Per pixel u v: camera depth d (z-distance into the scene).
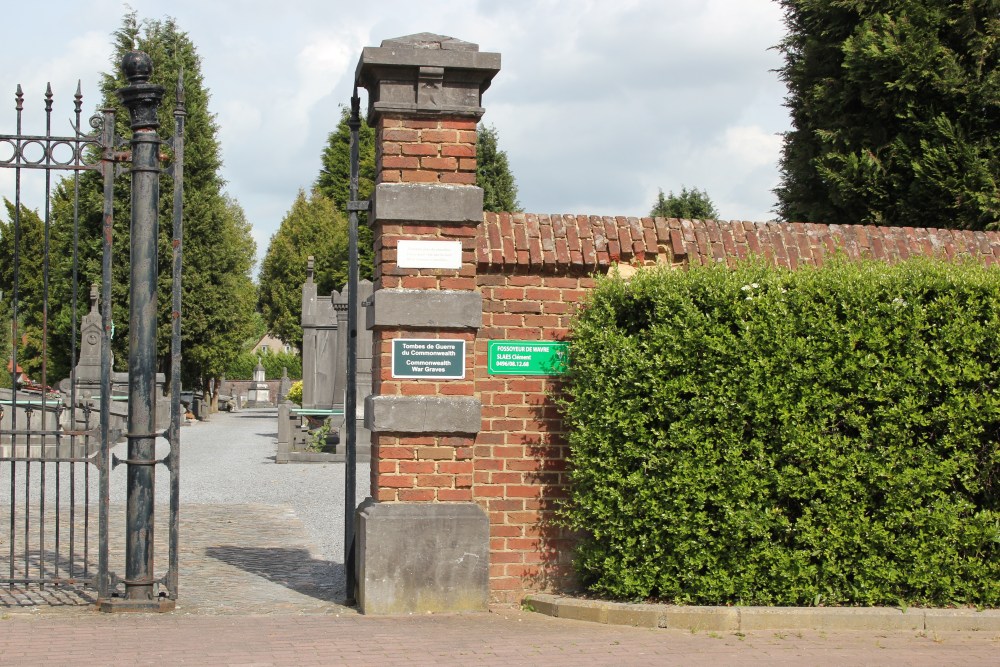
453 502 8.18
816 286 8.08
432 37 8.20
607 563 8.13
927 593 8.09
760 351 7.96
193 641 7.11
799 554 7.92
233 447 25.95
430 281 8.15
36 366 37.78
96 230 29.42
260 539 11.97
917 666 6.60
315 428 24.28
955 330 7.96
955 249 9.26
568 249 8.56
